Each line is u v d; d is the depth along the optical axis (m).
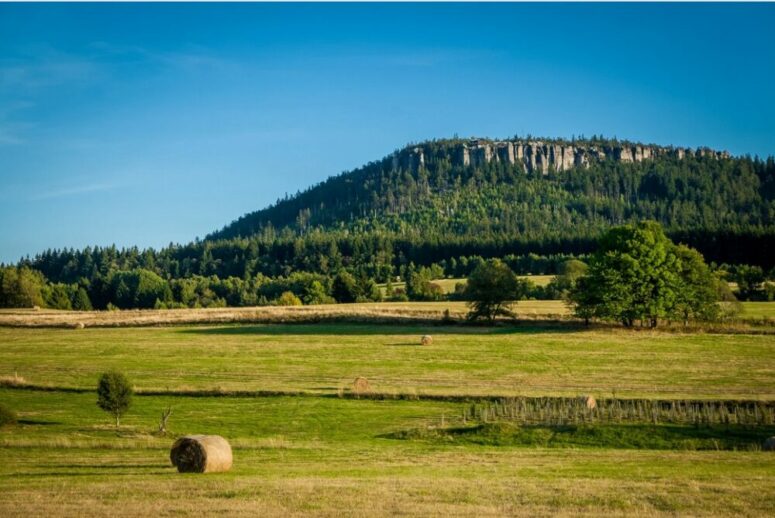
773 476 24.73
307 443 36.50
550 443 35.84
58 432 40.62
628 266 84.81
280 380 57.84
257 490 22.84
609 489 22.66
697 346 73.00
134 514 19.95
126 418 45.28
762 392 49.69
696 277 86.19
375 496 21.84
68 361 70.25
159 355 73.19
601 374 58.53
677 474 25.33
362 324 95.94
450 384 54.53
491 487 23.11
